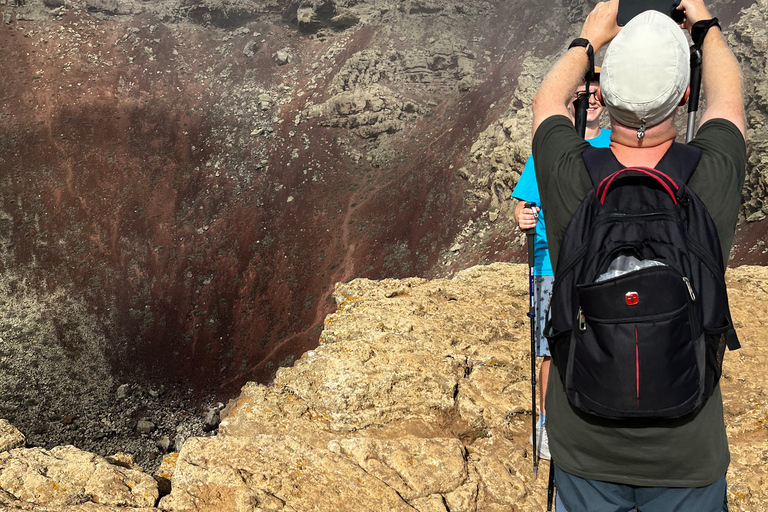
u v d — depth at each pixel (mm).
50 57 85750
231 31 94250
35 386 48531
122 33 92250
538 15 78625
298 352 53906
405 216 62844
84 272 61156
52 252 62656
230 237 65688
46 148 74125
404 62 81000
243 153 74938
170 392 50000
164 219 68000
